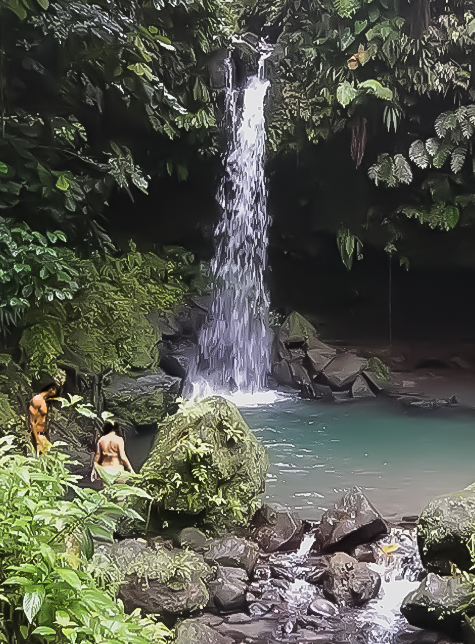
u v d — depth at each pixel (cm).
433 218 1462
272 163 1514
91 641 221
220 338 1401
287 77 1421
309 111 1384
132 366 991
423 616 455
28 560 231
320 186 1540
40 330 903
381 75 1311
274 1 1508
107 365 955
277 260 1672
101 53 931
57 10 857
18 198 956
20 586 225
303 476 792
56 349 899
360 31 1283
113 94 1107
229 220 1542
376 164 1384
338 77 1338
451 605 441
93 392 905
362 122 1359
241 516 593
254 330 1489
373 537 581
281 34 1450
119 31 897
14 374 861
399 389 1327
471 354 1602
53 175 951
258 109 1457
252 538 594
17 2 774
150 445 898
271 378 1391
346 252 1563
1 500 247
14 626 224
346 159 1467
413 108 1356
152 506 579
